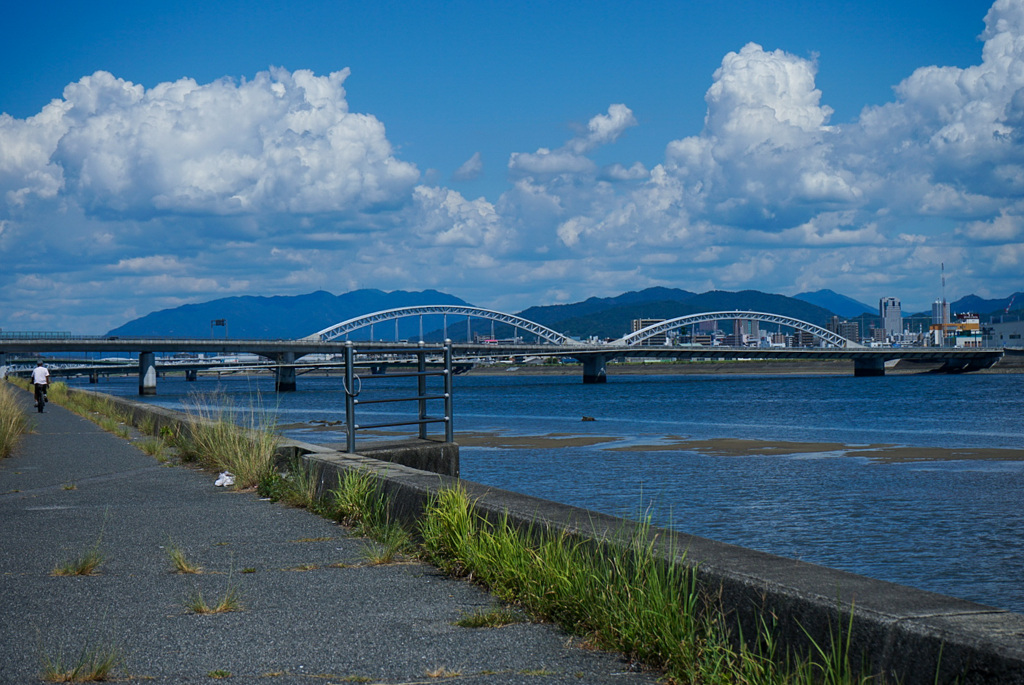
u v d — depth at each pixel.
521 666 4.90
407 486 8.99
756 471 30.73
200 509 11.09
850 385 157.75
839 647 3.99
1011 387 136.50
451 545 7.48
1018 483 27.08
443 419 14.68
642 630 4.95
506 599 6.37
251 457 13.47
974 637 3.50
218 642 5.33
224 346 152.12
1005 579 14.53
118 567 7.60
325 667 4.86
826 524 19.80
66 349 135.88
